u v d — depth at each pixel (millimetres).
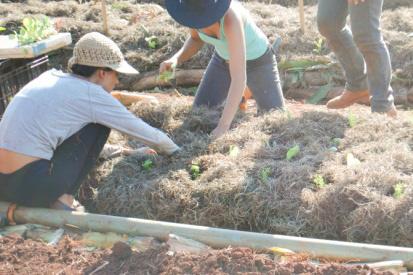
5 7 8961
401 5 8703
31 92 3400
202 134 4594
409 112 5746
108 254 2936
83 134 3441
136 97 5453
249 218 3582
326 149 3979
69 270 2809
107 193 3920
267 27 7422
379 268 2797
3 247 3027
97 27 7961
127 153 4297
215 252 2887
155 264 2814
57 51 7715
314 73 6656
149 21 8180
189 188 3738
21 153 3324
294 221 3477
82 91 3387
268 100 4742
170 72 4777
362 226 3322
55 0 9625
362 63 5105
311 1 9336
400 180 3488
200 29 4121
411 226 3223
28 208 3461
